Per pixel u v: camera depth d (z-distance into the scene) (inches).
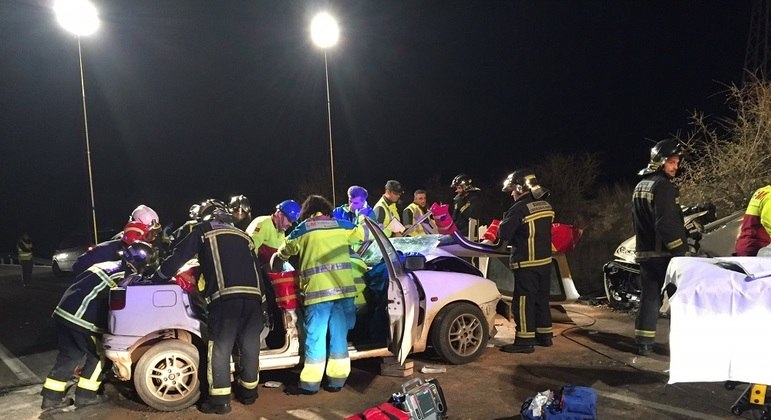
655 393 200.5
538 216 248.4
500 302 266.4
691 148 459.8
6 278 677.9
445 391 211.2
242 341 201.6
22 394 231.1
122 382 232.7
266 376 235.6
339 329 209.9
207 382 208.5
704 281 158.1
